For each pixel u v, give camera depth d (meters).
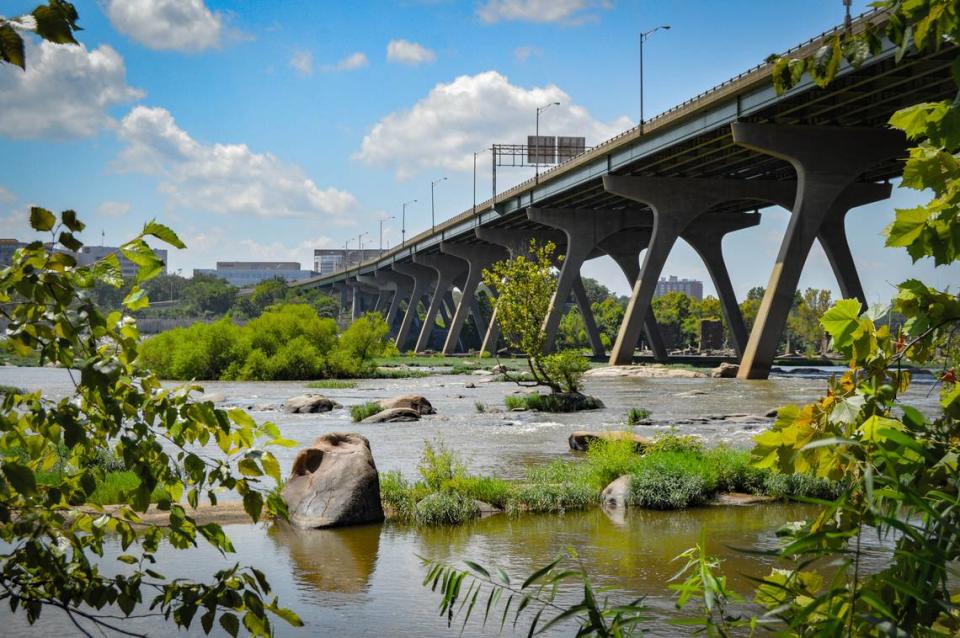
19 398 3.01
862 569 8.38
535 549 12.02
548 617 8.77
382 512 14.36
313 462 14.80
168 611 3.08
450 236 123.62
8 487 2.59
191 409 3.11
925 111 2.31
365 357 76.50
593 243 94.31
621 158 71.06
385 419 33.50
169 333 73.75
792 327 138.00
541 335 40.25
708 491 16.06
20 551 2.94
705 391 48.69
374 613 9.05
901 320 2.75
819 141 55.28
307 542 12.55
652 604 9.02
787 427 2.68
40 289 2.76
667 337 168.50
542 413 37.03
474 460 21.95
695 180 74.44
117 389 3.01
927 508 1.96
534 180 89.00
